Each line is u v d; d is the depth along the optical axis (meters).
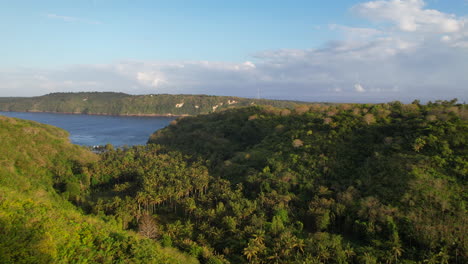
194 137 192.50
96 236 45.03
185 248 64.06
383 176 89.06
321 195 92.12
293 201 93.12
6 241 33.97
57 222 44.44
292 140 129.12
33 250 33.56
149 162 137.62
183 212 95.25
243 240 72.19
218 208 86.81
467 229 66.88
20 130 129.25
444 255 62.41
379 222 74.75
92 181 120.56
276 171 108.62
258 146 142.50
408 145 97.06
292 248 66.31
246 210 83.50
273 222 77.62
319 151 112.50
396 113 128.62
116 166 134.25
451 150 88.81
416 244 69.06
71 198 99.19
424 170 84.25
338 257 63.00
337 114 138.50
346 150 109.31
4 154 108.44
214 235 74.38
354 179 94.62
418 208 74.25
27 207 45.88
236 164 127.69
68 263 35.81
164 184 106.25
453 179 79.44
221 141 174.12
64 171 118.56
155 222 86.19
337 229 82.25
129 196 99.62
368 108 140.62
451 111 110.56
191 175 114.25
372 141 110.25
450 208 72.19
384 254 65.88
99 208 82.44
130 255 42.50
